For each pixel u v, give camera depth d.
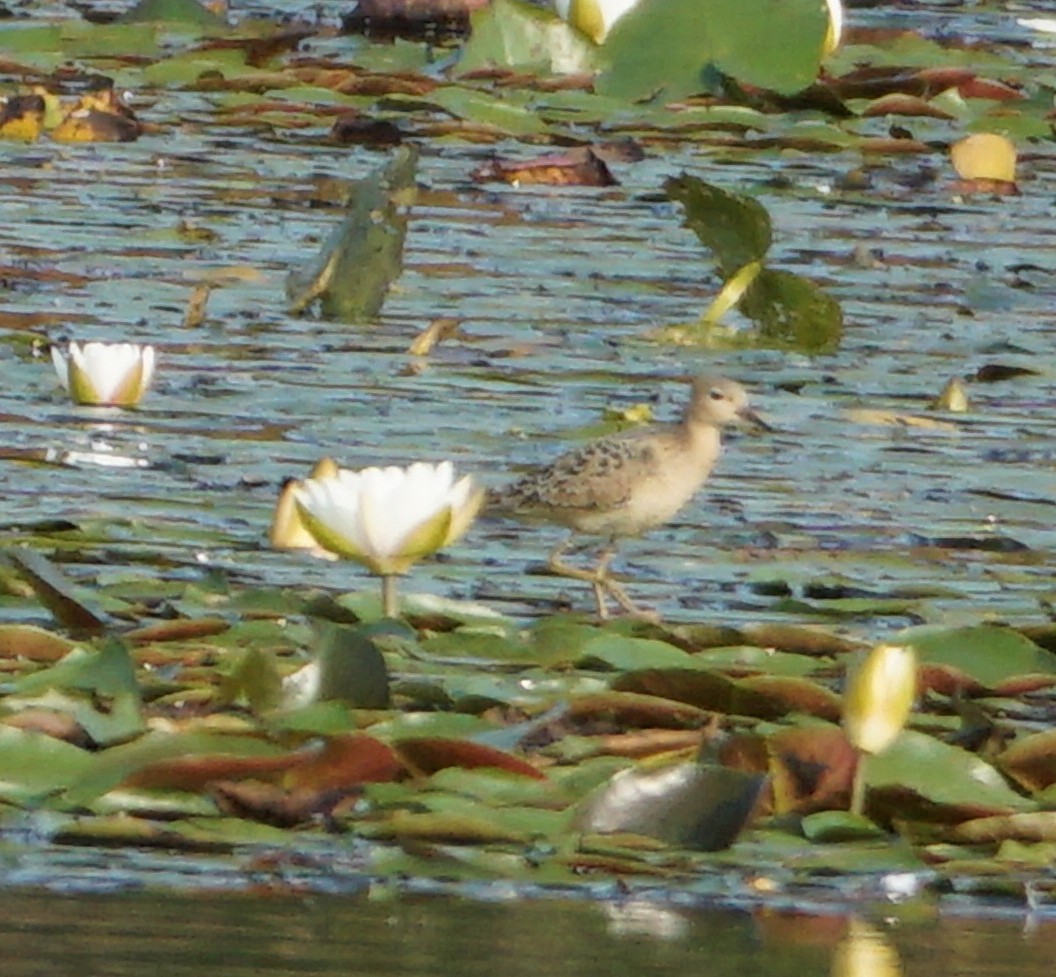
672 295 18.25
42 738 8.84
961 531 12.91
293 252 18.97
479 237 19.73
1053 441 14.94
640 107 24.42
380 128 22.84
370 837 8.52
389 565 10.52
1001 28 29.81
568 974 7.61
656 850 8.51
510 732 9.16
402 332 16.92
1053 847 8.60
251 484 13.19
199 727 9.05
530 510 12.41
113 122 22.53
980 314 18.16
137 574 11.36
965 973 7.72
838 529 12.90
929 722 9.70
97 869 8.23
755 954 7.82
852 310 18.11
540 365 16.20
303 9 29.06
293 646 10.20
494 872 8.31
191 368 15.70
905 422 15.23
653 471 12.32
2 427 14.12
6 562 10.99
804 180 22.42
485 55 25.31
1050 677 10.16
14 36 25.70
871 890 8.33
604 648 10.23
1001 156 22.38
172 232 19.30
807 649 10.55
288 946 7.74
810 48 23.50
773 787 8.92
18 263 18.11
